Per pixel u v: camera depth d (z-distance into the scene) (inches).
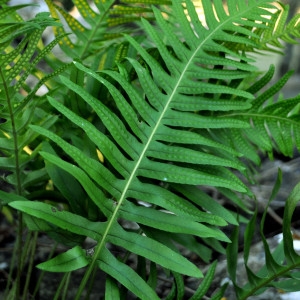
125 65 44.9
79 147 43.1
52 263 34.2
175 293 38.4
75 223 35.9
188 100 41.4
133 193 38.0
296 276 39.4
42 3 102.9
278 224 62.1
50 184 49.2
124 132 38.8
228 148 40.2
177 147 39.5
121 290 38.1
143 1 48.4
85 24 97.9
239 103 41.8
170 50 46.3
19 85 37.8
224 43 45.8
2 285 55.5
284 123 44.3
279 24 46.2
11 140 40.0
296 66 124.8
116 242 36.8
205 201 40.4
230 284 53.1
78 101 43.6
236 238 40.4
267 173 74.7
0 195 37.9
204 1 44.9
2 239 61.0
